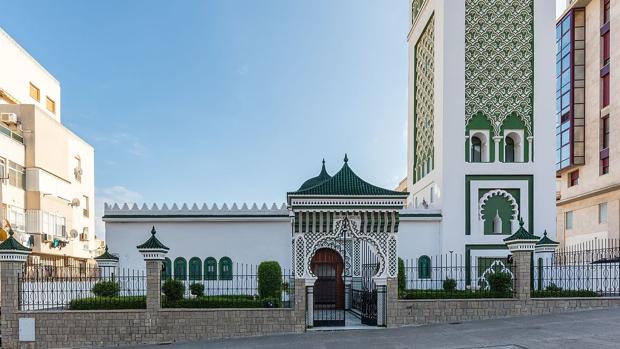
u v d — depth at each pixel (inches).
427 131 979.3
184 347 513.7
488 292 606.2
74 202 1363.2
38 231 1133.7
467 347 447.2
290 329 562.6
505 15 875.4
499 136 862.5
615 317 548.4
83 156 1477.6
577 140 1421.0
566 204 1528.1
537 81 866.8
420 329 550.0
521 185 854.5
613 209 1274.6
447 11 871.7
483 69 871.7
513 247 611.2
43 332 545.3
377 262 608.4
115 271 775.1
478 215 848.3
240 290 794.8
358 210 575.2
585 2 1401.3
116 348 536.4
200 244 832.9
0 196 1014.4
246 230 838.5
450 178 854.5
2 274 544.4
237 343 520.4
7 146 1050.1
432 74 946.7
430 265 847.7
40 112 1166.3
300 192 571.5
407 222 857.5
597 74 1350.9
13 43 1218.6
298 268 571.5
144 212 825.5
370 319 599.2
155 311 554.9
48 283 623.8
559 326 514.3
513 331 503.2
